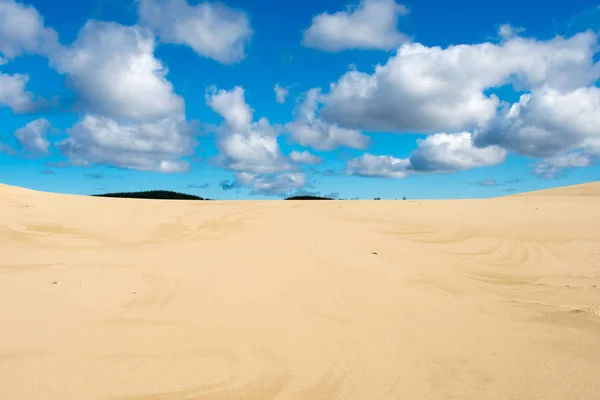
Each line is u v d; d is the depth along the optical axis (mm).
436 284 6402
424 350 3902
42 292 5172
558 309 5273
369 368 3514
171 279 5996
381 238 9297
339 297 5516
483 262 8086
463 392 3123
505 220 11664
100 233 9133
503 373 3438
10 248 7723
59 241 8391
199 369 3424
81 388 3045
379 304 5312
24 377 3162
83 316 4484
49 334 3975
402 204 14531
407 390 3154
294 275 6387
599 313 4980
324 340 4105
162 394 3021
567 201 15812
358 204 14469
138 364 3467
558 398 3031
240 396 3035
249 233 9344
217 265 6793
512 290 6402
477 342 4117
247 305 5098
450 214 12516
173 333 4164
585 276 7254
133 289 5508
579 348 3951
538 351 3889
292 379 3309
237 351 3797
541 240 9680
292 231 9586
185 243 8461
